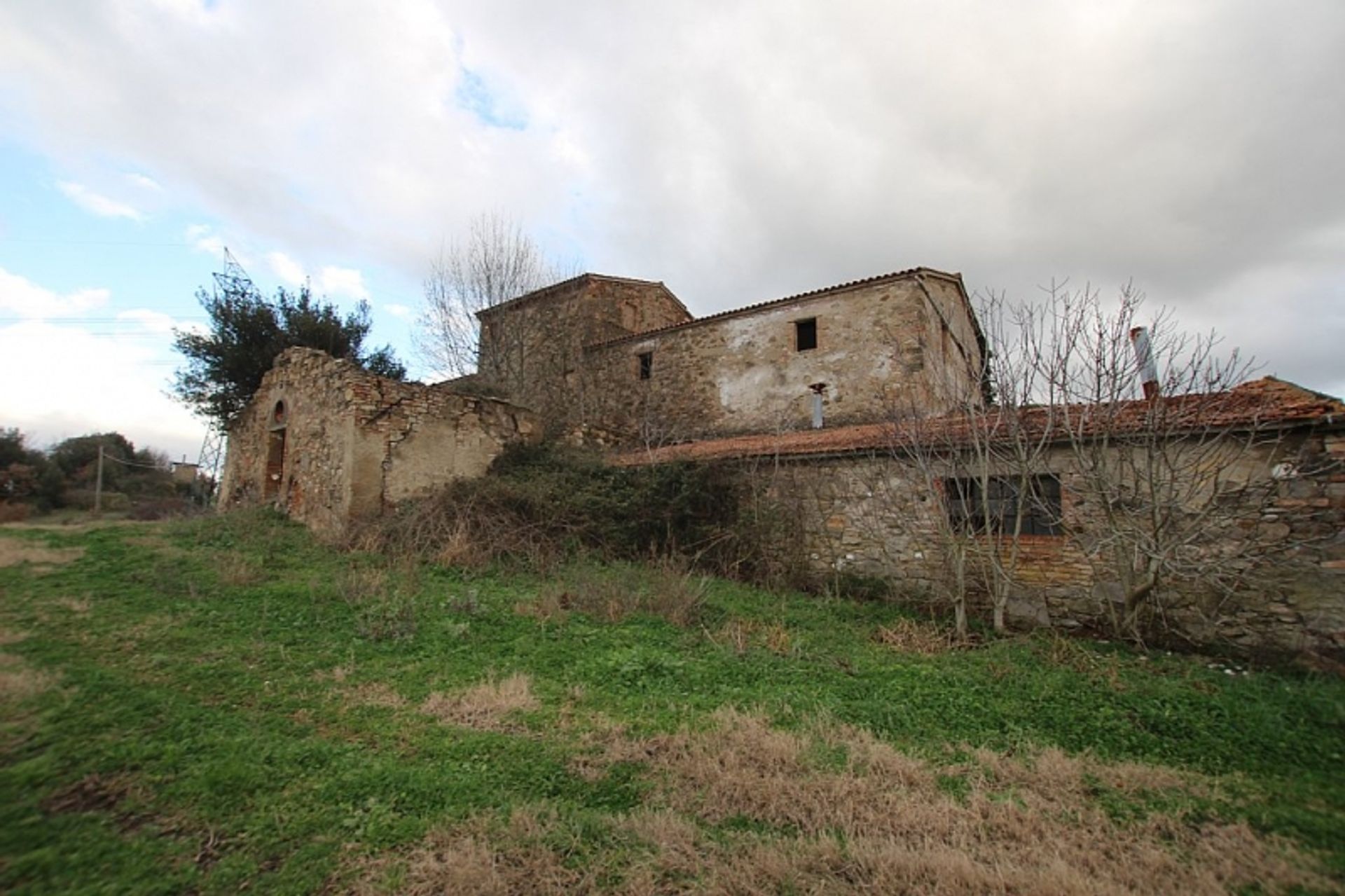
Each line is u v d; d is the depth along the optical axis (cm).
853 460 996
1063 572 801
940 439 858
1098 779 398
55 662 496
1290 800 376
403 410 1177
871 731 466
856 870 294
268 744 387
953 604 852
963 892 278
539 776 373
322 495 1177
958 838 322
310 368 1314
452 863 282
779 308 1783
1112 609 722
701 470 1108
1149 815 353
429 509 1042
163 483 3438
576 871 284
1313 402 680
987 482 763
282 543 1051
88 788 326
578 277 2112
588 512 1101
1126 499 711
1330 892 286
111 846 280
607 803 350
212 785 335
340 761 374
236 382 1941
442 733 427
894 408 1078
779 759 404
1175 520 676
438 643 610
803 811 345
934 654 664
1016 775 402
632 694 520
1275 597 667
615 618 723
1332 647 632
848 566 974
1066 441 789
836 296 1691
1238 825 343
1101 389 710
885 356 1589
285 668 531
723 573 1036
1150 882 290
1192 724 478
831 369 1666
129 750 362
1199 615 702
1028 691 548
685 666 579
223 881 266
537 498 1090
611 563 1032
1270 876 297
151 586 748
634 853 298
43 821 293
